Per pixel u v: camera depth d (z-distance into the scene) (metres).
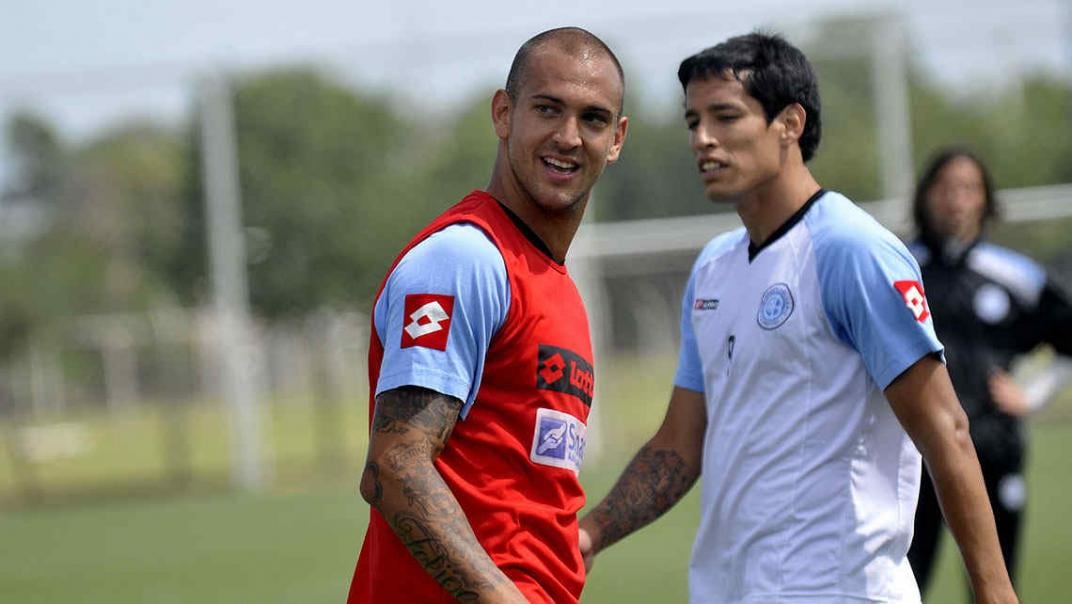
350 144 58.41
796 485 13.18
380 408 11.13
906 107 54.94
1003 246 54.56
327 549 38.22
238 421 56.66
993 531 12.69
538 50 11.87
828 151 57.59
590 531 14.73
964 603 25.97
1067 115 59.94
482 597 10.73
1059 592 26.47
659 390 63.28
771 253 13.54
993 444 19.77
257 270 57.97
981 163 20.25
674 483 15.02
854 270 12.79
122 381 76.62
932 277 20.17
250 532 42.97
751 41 13.70
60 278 60.19
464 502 11.51
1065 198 53.97
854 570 13.00
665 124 58.50
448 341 11.11
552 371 11.62
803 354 13.16
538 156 11.74
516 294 11.45
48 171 59.47
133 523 47.59
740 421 13.63
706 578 14.03
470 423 11.55
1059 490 40.81
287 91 57.91
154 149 64.31
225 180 57.09
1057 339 20.22
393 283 11.44
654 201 58.91
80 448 81.38
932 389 12.63
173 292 60.66
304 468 61.78
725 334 13.88
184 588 32.91
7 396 66.06
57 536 45.41
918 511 19.53
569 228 12.12
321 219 58.19
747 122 13.50
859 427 13.09
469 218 11.56
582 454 12.16
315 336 62.12
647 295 63.44
